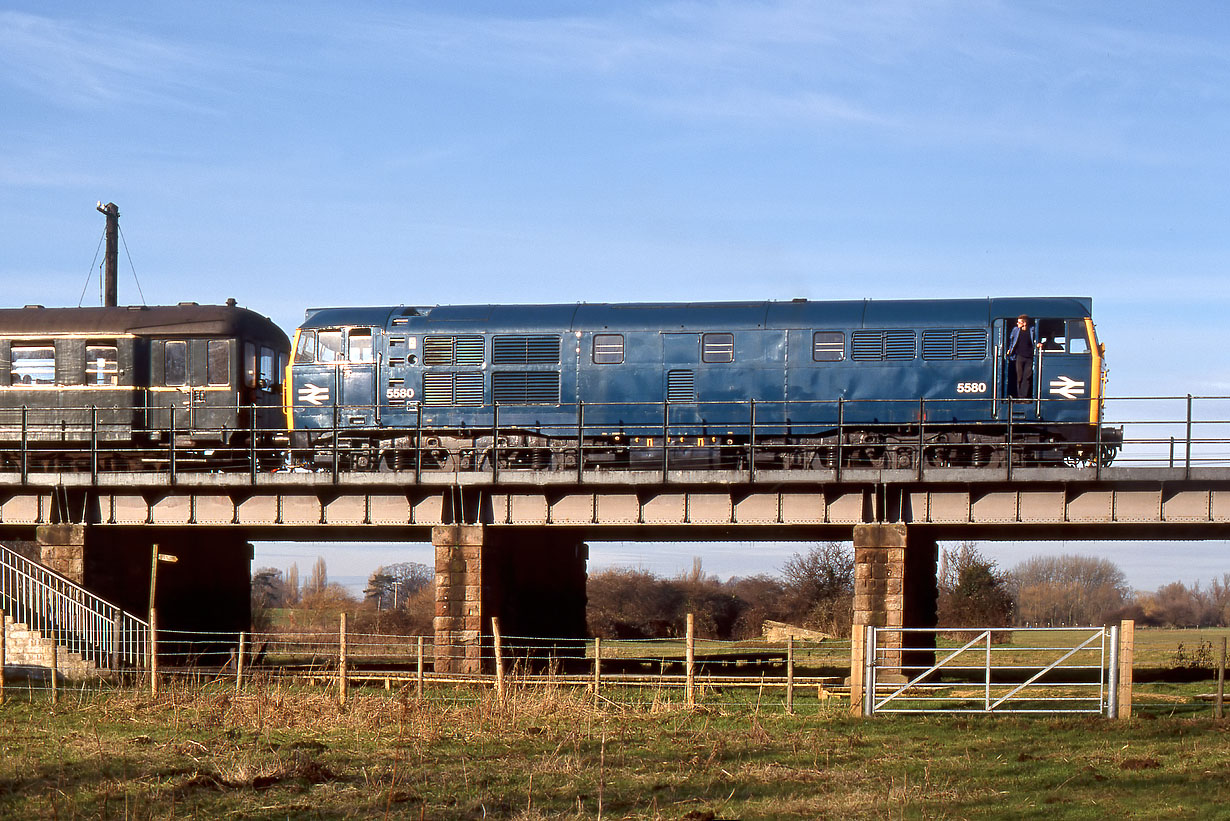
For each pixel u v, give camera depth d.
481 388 31.95
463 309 32.78
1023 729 19.23
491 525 28.59
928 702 22.64
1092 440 29.09
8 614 28.23
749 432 30.55
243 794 14.87
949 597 60.28
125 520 30.17
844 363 30.33
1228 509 25.56
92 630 29.52
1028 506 26.48
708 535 31.08
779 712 21.42
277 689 22.34
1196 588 128.38
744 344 30.92
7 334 33.25
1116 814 13.60
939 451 29.69
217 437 32.78
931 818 13.46
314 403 32.69
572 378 31.59
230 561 35.94
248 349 33.62
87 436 32.88
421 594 71.94
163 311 33.44
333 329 32.78
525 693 22.16
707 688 25.42
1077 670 32.53
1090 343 29.09
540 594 33.84
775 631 58.31
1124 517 26.02
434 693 24.19
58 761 16.78
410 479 28.55
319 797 14.73
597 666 22.52
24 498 30.41
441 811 14.02
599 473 27.84
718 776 15.83
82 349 33.06
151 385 33.28
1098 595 126.31
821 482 26.98
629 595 74.56
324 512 29.52
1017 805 14.04
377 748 18.00
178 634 32.75
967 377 29.61
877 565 26.45
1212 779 15.19
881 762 16.64
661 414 31.12
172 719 20.55
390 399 32.38
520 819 13.56
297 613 71.12
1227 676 28.14
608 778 15.75
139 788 15.02
